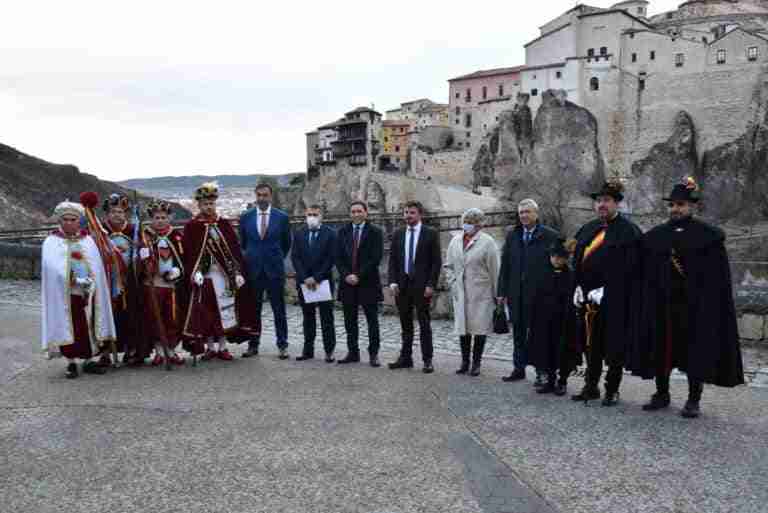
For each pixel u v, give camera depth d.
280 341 8.51
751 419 5.70
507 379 7.26
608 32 79.31
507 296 7.30
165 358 7.64
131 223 7.96
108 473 4.28
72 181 58.50
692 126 74.06
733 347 5.71
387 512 3.69
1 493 3.97
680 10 86.75
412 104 121.06
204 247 7.93
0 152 54.72
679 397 6.57
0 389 6.58
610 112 79.00
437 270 7.72
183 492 3.97
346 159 97.94
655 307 5.95
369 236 8.05
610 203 6.22
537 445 4.90
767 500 3.90
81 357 7.11
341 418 5.54
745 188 70.38
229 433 5.11
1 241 20.02
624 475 4.29
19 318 11.16
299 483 4.11
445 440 4.98
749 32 70.94
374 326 8.02
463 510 3.72
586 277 6.32
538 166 81.25
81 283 7.02
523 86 84.88
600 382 7.29
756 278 9.97
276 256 8.46
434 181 96.12
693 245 5.79
